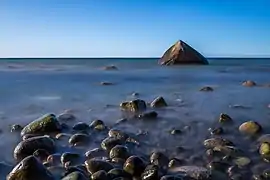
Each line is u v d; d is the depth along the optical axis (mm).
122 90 21250
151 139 8898
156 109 13656
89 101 16359
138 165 6156
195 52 47406
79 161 6934
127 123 10914
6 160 7188
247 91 20375
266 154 7395
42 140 7613
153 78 30594
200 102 15812
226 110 13594
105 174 5781
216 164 6574
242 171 6398
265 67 55812
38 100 16859
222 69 45625
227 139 8602
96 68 52719
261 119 11656
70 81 27891
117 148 7172
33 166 5582
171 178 5609
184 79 29516
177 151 7777
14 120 11688
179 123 10961
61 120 11219
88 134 9188
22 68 54500
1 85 24641
